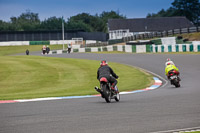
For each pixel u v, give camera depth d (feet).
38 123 68.44
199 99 104.73
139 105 94.12
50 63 292.81
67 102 107.45
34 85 191.93
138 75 221.66
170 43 426.92
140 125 64.90
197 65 249.14
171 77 156.35
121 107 90.63
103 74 107.65
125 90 157.48
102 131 60.29
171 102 99.04
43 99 120.06
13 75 226.79
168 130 60.08
